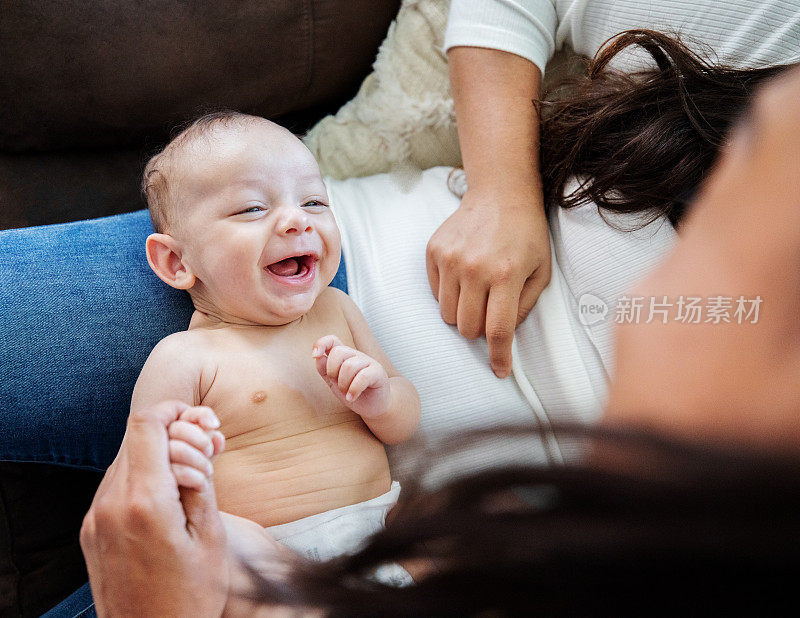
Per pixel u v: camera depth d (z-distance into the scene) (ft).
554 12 3.18
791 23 2.56
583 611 0.86
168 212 2.61
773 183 1.17
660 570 0.80
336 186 3.51
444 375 2.82
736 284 1.12
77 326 2.64
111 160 3.59
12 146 3.35
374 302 3.01
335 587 1.06
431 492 1.07
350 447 2.53
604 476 0.87
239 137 2.57
